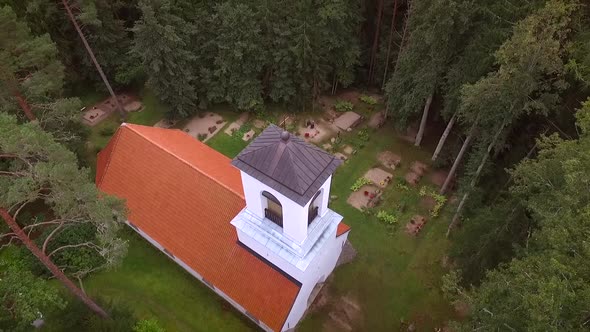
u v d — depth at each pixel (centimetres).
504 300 1652
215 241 2514
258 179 1833
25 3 3334
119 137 2914
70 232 2802
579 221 1495
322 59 3588
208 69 3612
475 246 2484
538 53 1988
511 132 2702
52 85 2656
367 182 3322
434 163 3375
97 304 2381
